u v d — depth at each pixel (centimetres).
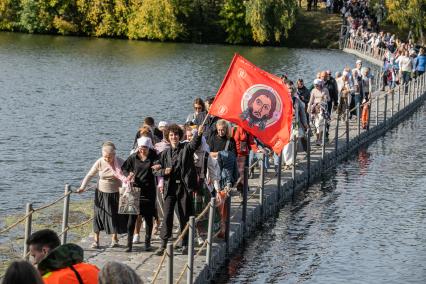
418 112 5400
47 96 6156
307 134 3131
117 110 5584
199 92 6700
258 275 2056
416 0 11544
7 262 2084
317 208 2761
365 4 11819
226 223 2145
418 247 2344
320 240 2383
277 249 2281
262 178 2553
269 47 11644
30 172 3488
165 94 6506
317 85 3628
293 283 2014
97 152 4041
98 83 7025
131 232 1981
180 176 1964
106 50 10200
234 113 2155
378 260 2219
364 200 2895
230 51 10744
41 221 2478
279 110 2166
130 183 1952
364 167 3512
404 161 3678
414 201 2895
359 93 4234
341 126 4250
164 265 1902
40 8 12244
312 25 12112
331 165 3522
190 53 10200
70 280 1056
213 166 2023
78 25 12288
